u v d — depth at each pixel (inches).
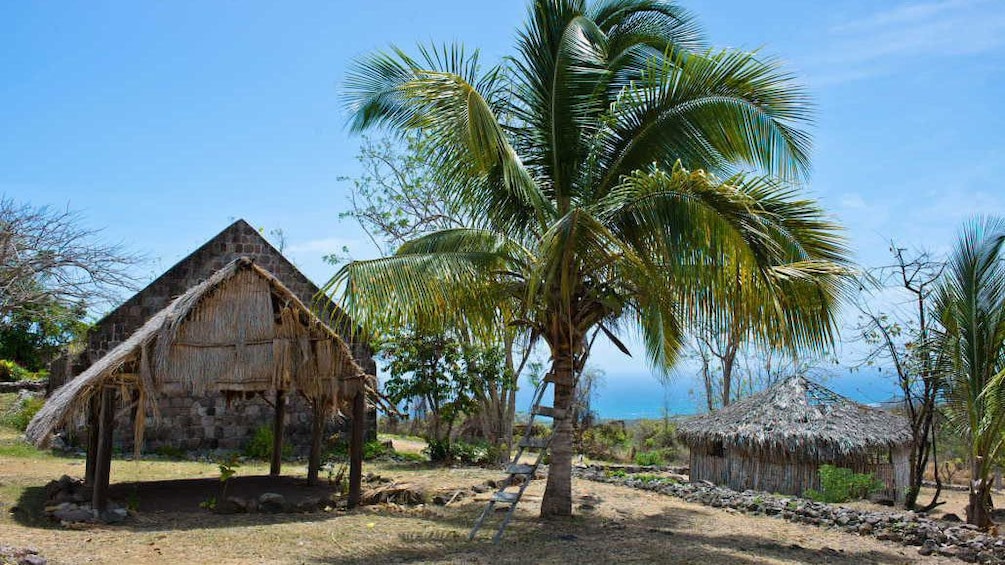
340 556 360.5
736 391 1457.9
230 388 459.5
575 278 444.8
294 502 495.8
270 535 406.0
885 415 804.6
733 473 800.9
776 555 403.5
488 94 474.0
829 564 389.1
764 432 773.9
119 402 582.6
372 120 497.7
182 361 447.8
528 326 488.4
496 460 880.3
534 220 483.5
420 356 868.6
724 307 393.4
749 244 372.8
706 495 604.4
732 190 369.7
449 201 500.4
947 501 828.6
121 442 843.4
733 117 424.2
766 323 398.6
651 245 413.4
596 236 403.5
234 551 364.8
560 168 466.0
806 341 423.8
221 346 459.2
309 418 920.9
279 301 485.4
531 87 468.8
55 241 933.8
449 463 839.1
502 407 1092.5
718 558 382.9
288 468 771.4
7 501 469.7
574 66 450.3
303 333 479.8
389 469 795.4
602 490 649.6
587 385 1405.0
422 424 1405.0
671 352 565.3
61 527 407.8
